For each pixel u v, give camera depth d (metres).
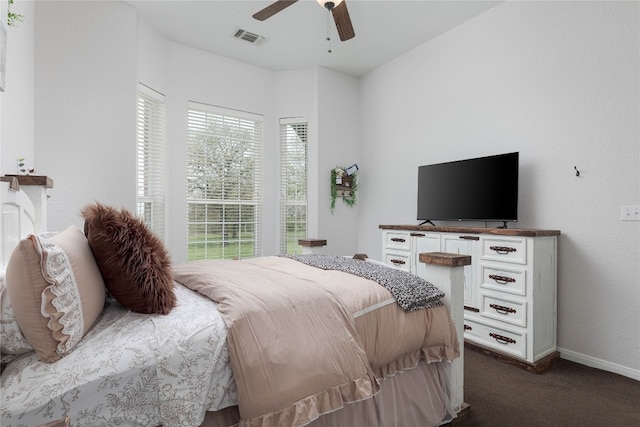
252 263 2.10
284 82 4.39
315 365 1.14
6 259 1.31
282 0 2.35
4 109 1.95
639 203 2.18
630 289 2.22
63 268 0.98
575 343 2.47
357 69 4.34
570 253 2.49
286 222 4.43
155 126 3.52
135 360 0.96
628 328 2.23
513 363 2.40
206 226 3.94
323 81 4.27
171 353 1.00
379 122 4.24
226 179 4.08
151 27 3.37
